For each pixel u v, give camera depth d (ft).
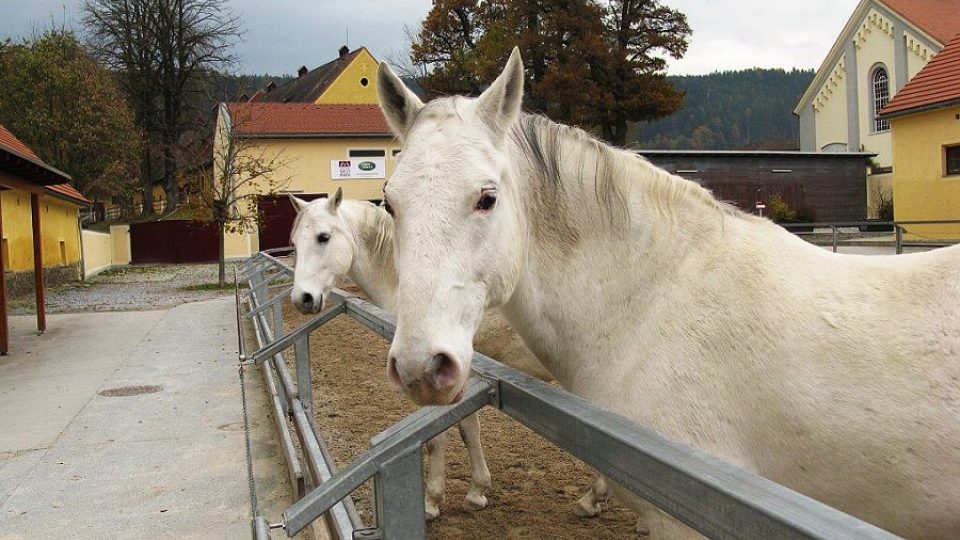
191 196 66.28
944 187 56.08
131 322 41.34
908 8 106.63
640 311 7.16
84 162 103.14
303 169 99.50
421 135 6.22
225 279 71.00
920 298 6.61
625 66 99.71
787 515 2.92
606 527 11.94
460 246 5.77
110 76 113.50
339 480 5.26
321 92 131.85
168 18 119.75
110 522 13.47
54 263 68.13
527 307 7.33
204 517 13.55
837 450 6.46
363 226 19.79
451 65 103.55
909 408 6.23
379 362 26.99
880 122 112.47
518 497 13.30
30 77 97.14
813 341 6.55
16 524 13.52
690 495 3.47
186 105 125.29
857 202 87.10
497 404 5.98
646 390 6.84
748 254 7.07
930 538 6.54
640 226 7.29
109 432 19.43
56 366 29.22
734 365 6.66
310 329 12.35
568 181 7.38
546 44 97.86
